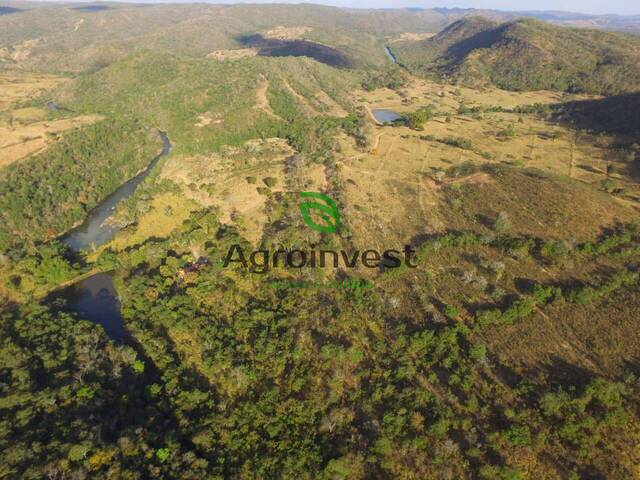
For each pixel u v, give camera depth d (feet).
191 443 211.00
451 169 448.65
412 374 236.43
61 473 183.62
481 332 258.98
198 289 301.63
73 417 212.23
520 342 250.57
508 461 195.00
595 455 194.08
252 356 254.88
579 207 355.77
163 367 251.19
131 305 295.89
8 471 181.47
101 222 423.23
